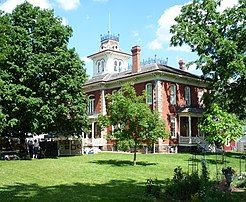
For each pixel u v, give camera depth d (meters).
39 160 32.12
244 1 39.09
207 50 40.47
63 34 39.19
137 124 27.55
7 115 33.97
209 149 44.19
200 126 24.08
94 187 17.80
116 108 27.86
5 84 34.41
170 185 15.08
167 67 48.75
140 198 14.53
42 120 36.19
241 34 38.19
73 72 38.81
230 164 28.67
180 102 47.53
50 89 36.59
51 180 20.22
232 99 39.69
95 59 61.38
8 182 19.36
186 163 29.28
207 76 41.78
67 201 14.24
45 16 39.25
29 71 35.62
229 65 36.44
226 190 14.54
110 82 51.00
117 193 16.02
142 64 49.44
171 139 45.50
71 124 40.09
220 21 40.22
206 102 41.50
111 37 62.16
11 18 38.09
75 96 39.22
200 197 12.98
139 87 47.16
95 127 52.19
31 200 14.38
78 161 30.92
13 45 35.56
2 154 37.84
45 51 38.47
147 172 23.84
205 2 40.78
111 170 24.77
